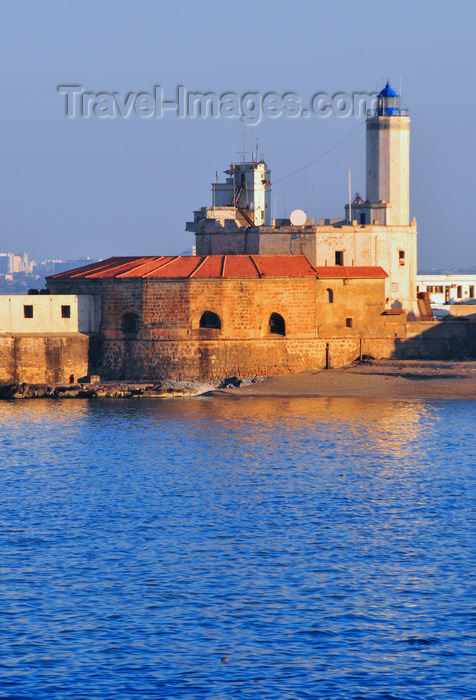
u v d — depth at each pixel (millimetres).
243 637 125625
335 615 132000
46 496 190375
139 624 129250
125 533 166125
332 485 197250
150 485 198875
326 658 120500
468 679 115812
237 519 173875
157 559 153000
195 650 122312
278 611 133375
